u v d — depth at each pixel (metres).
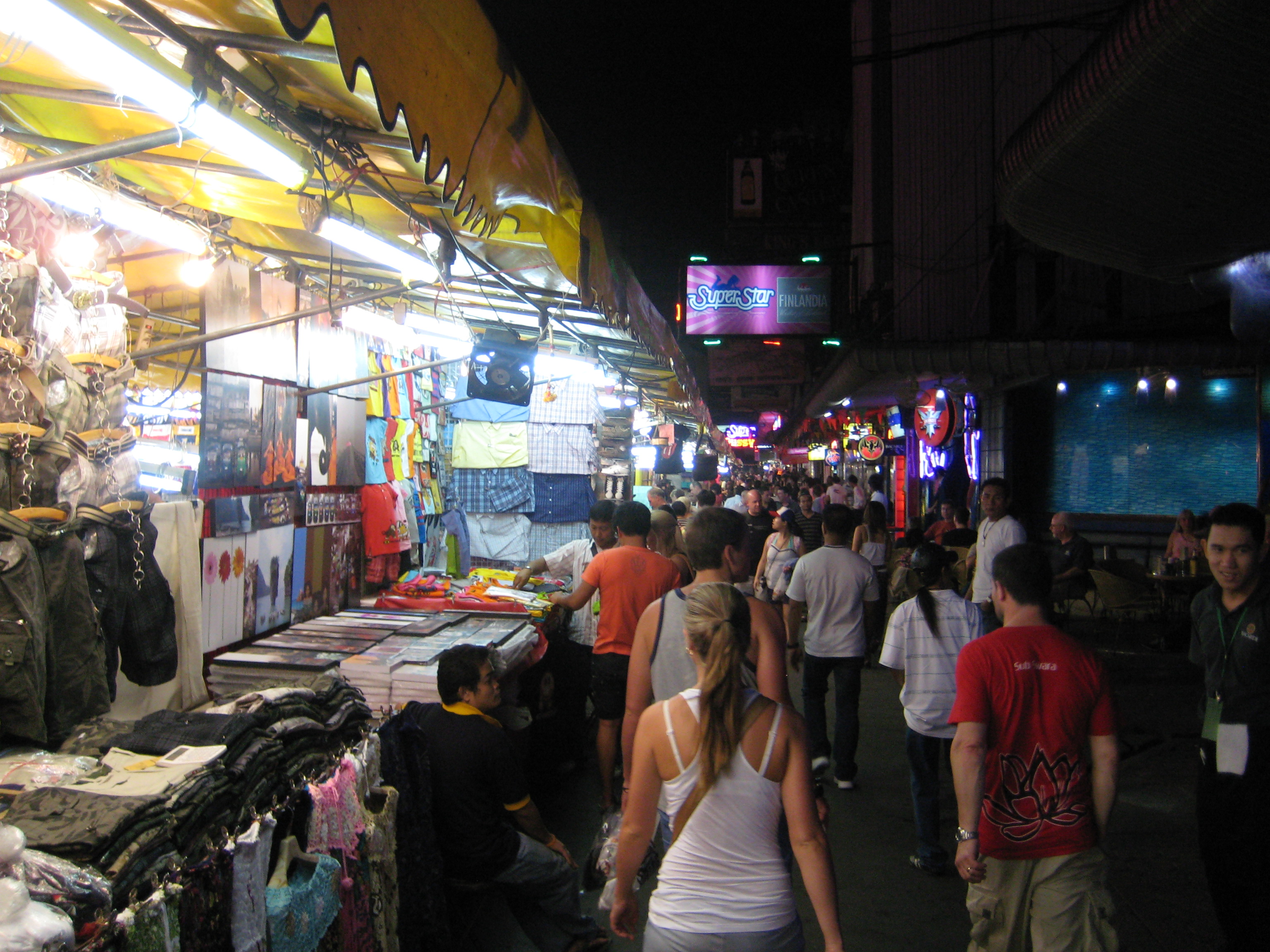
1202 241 5.16
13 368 2.72
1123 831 4.96
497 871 3.58
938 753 4.53
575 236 3.66
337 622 5.14
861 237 19.78
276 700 2.87
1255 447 10.32
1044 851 2.68
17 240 2.96
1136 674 8.59
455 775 3.61
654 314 6.14
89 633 2.74
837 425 20.41
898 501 18.45
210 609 4.09
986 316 14.58
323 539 5.41
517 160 2.81
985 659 2.78
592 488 8.54
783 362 18.28
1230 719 3.27
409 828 3.47
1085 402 12.16
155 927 1.97
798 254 14.07
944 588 4.58
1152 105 3.76
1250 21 3.01
